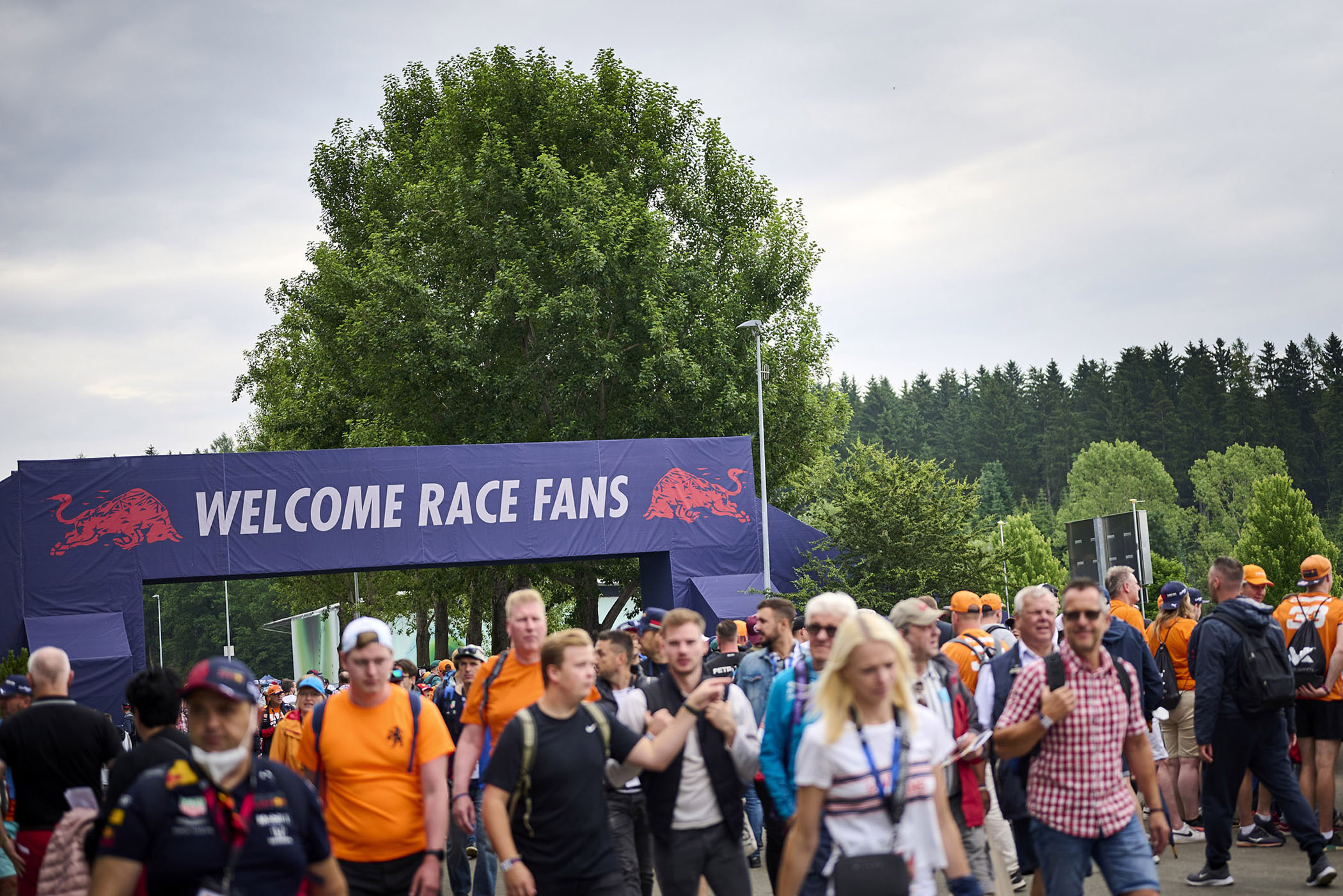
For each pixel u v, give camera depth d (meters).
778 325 49.22
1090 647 7.93
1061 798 7.88
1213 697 11.29
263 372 62.56
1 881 9.51
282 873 5.39
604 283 45.81
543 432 47.34
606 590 67.06
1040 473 192.88
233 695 5.28
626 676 10.71
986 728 9.15
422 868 7.81
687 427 46.41
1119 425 182.38
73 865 7.14
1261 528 101.19
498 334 46.72
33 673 9.15
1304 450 166.50
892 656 6.30
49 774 8.95
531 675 9.46
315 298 51.59
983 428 195.38
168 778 5.22
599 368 45.16
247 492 33.50
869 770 6.29
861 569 35.72
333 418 53.22
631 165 49.81
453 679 17.12
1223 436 171.88
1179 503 173.25
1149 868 7.80
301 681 13.52
